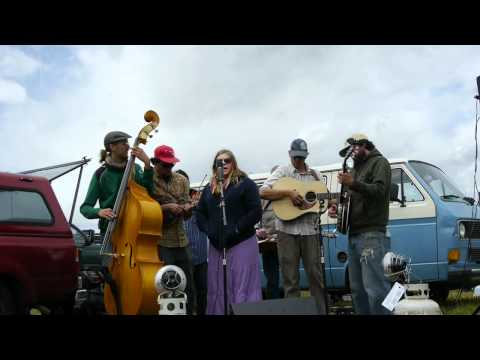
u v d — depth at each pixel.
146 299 5.95
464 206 9.80
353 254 6.18
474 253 9.57
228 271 5.99
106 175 6.50
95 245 8.52
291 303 4.71
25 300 6.40
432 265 9.39
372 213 5.99
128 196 6.28
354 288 6.19
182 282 5.00
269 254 8.27
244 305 4.66
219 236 6.00
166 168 6.63
